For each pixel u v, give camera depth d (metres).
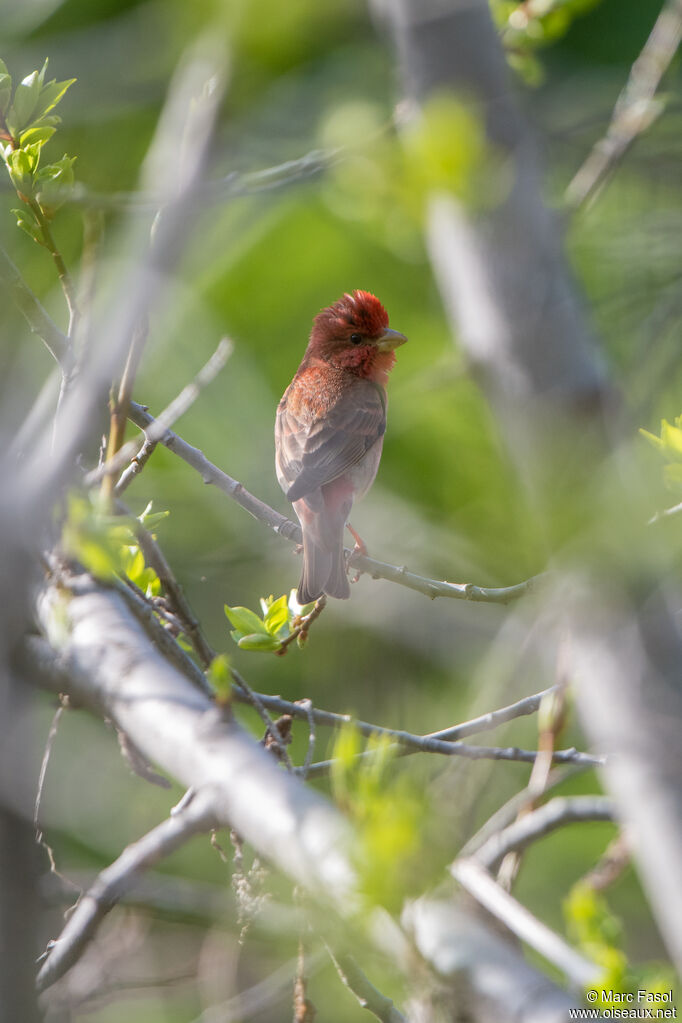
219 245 12.65
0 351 5.24
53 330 6.79
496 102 4.75
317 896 4.18
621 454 4.70
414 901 4.16
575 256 11.20
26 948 4.40
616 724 4.56
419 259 14.22
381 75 10.35
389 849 4.09
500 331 4.77
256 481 18.44
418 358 18.44
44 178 7.39
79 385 4.34
